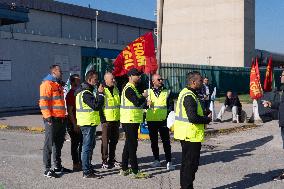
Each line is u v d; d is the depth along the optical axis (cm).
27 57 2291
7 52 2184
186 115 648
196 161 656
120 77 1216
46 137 791
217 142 1250
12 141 1255
